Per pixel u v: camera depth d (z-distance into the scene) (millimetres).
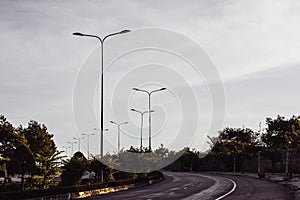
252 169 87875
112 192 39250
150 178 54375
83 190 35000
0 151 46312
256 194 35312
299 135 59969
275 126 62781
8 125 47156
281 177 61344
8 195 27578
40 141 44250
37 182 39688
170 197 33156
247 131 98062
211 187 45094
